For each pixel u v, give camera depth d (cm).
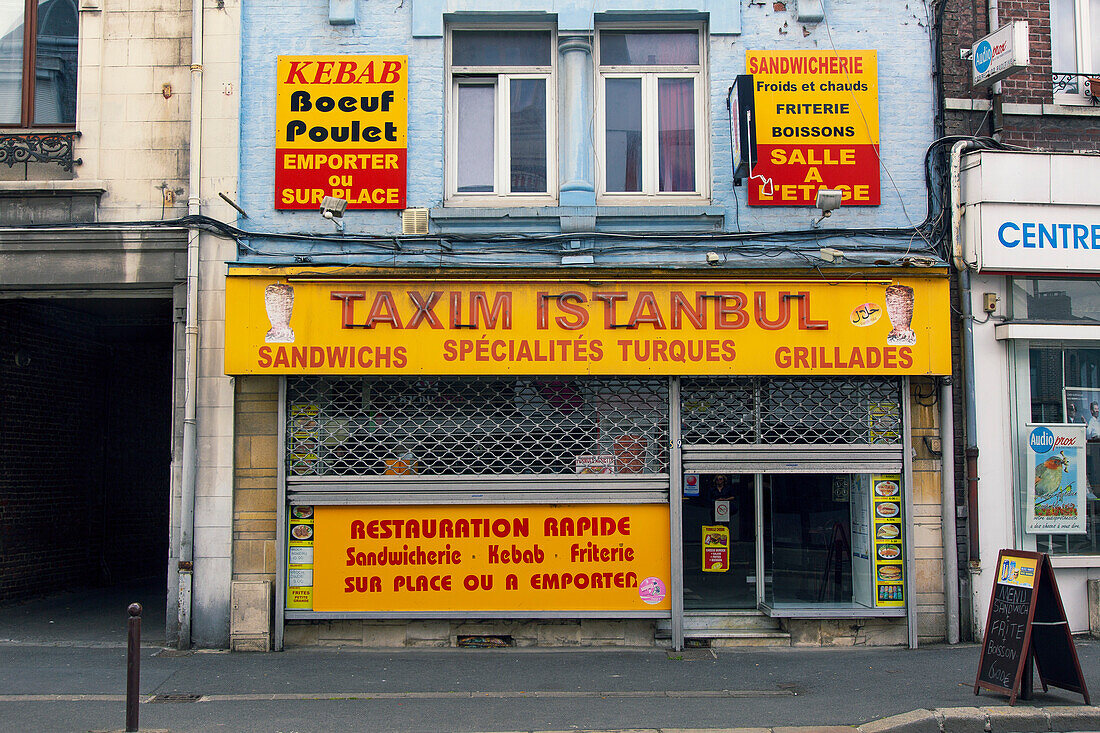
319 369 888
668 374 895
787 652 892
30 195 940
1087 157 931
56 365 1198
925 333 904
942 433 930
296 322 891
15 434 1112
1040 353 951
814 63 953
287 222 935
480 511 905
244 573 908
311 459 916
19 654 888
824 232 933
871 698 725
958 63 967
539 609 898
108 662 856
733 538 939
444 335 894
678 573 901
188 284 923
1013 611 711
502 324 896
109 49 961
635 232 936
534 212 934
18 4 995
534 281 900
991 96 964
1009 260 919
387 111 945
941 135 955
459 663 848
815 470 912
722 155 956
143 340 1375
